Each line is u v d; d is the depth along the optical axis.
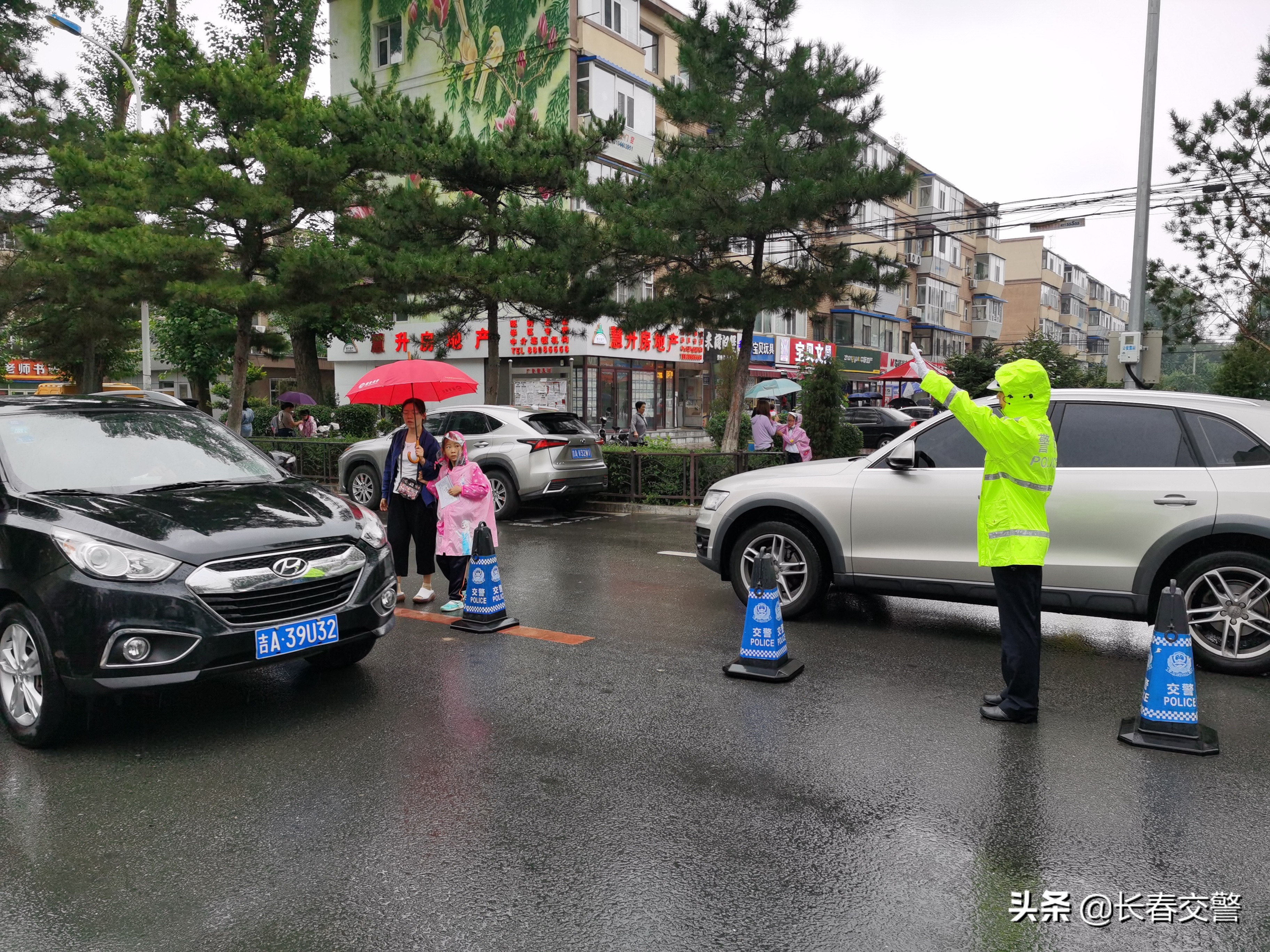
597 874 3.14
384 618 5.03
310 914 2.89
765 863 3.21
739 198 15.09
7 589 4.35
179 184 17.17
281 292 17.92
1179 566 5.62
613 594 7.95
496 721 4.70
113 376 35.91
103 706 4.98
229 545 4.38
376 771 4.05
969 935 2.77
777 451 14.13
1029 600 4.62
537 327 29.55
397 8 32.22
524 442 12.74
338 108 18.52
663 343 32.88
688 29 15.86
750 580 6.70
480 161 18.31
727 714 4.80
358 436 23.44
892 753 4.25
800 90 15.04
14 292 22.91
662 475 14.29
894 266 15.91
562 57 28.67
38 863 3.23
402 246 18.36
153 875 3.14
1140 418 5.82
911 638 6.40
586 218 16.75
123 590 4.10
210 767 4.12
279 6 28.89
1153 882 3.10
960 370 27.00
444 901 2.97
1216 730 4.57
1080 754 4.24
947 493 6.12
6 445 4.91
